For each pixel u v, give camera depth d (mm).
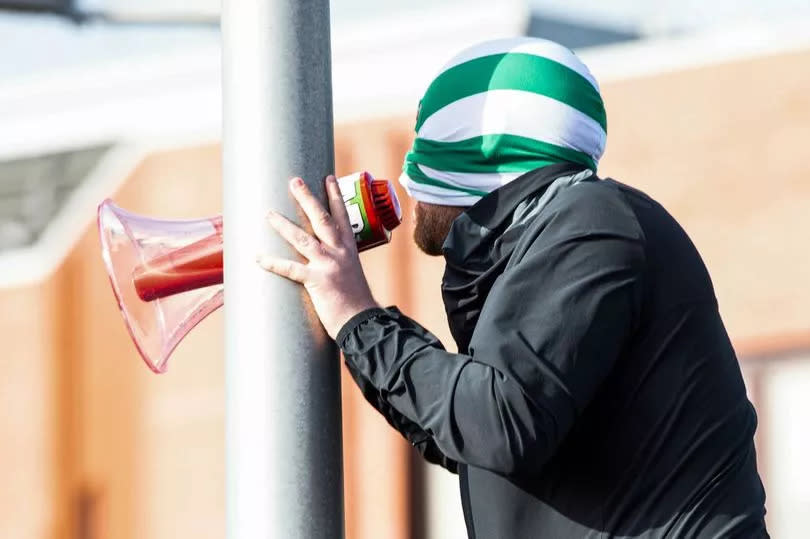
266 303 5387
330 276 5289
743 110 20094
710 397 5258
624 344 5199
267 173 5438
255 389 5367
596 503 5195
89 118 25000
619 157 20719
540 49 5582
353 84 22672
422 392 5051
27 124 25562
